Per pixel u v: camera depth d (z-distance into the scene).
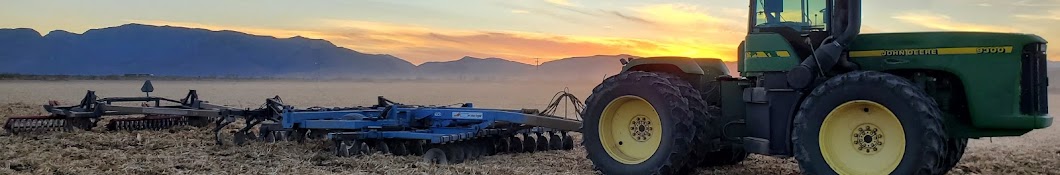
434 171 7.25
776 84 6.57
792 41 6.68
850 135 6.09
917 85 6.06
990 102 5.86
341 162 7.84
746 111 6.79
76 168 7.33
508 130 9.07
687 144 6.59
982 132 6.05
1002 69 5.83
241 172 7.27
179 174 7.11
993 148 9.84
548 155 9.08
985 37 5.90
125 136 10.42
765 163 8.25
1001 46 5.84
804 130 6.18
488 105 30.42
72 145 9.46
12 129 10.59
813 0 6.68
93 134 10.51
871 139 5.99
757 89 6.65
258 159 8.16
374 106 10.48
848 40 6.26
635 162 6.99
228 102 34.75
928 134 5.56
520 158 8.77
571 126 8.37
